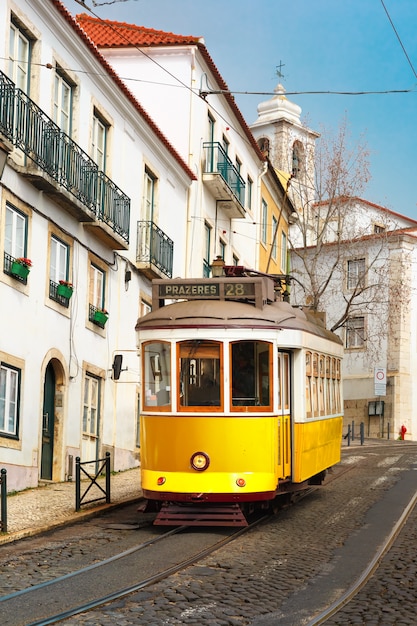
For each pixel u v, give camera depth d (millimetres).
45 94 16625
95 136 19422
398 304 39094
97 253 19359
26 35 16031
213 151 27391
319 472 15609
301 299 45844
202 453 12219
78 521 13047
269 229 37406
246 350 12602
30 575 9188
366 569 9758
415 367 43250
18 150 15523
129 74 26500
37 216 16203
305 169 37438
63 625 7238
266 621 7578
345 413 43906
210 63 26906
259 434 12383
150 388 12773
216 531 12273
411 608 8086
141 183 22125
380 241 43000
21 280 15594
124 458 21000
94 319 19078
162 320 12812
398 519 13594
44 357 16609
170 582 8945
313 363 14906
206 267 27844
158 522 12109
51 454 17422
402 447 31891
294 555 10578
